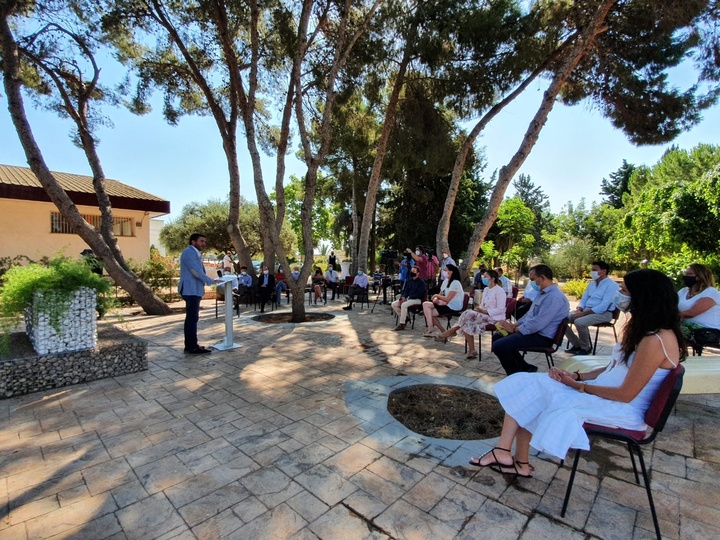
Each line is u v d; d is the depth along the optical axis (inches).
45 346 149.1
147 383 157.2
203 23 382.9
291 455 101.5
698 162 837.8
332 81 294.5
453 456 101.9
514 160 343.6
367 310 378.6
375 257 940.6
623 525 76.3
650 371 72.1
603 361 132.4
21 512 78.2
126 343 168.6
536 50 355.9
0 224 455.8
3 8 243.6
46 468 94.3
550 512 80.0
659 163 1080.8
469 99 418.3
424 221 828.6
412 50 385.7
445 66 403.2
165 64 405.4
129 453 101.9
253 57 333.4
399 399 144.0
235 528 74.2
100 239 309.4
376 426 119.0
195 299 201.5
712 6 293.4
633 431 77.1
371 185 479.8
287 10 350.9
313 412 129.5
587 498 85.2
